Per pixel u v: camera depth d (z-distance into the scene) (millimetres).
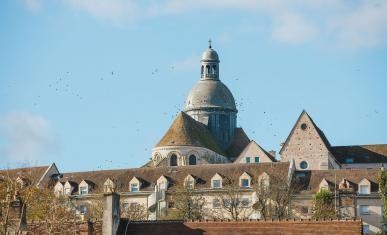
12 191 179000
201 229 136875
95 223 142875
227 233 136000
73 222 149625
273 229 135250
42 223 152125
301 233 133750
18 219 152250
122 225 138500
